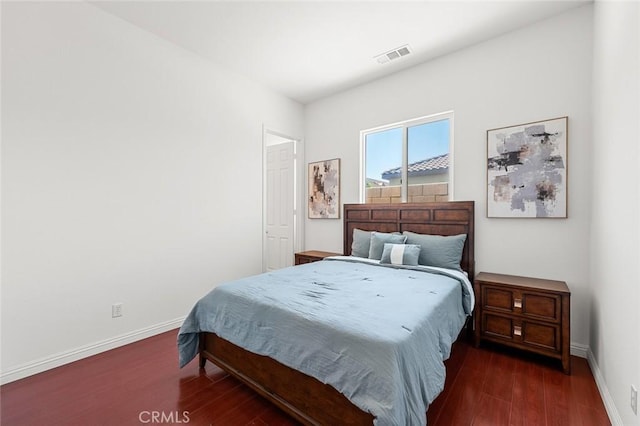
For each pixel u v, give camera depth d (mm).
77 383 1923
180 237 2957
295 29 2621
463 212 2852
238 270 3521
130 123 2574
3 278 1945
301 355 1461
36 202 2074
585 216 2287
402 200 3418
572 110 2344
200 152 3127
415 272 2592
